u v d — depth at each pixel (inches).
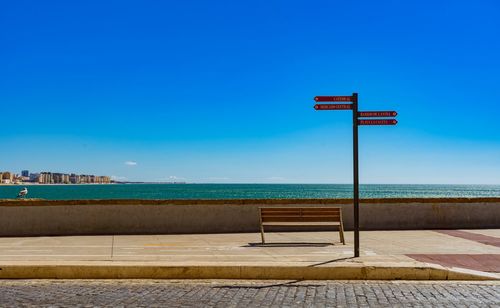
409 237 541.0
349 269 349.7
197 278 352.8
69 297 290.4
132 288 318.0
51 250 438.0
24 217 570.9
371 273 349.1
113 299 285.4
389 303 275.0
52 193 5974.4
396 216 628.4
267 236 553.0
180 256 398.3
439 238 530.9
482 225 638.5
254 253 418.0
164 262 366.9
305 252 424.8
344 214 622.2
